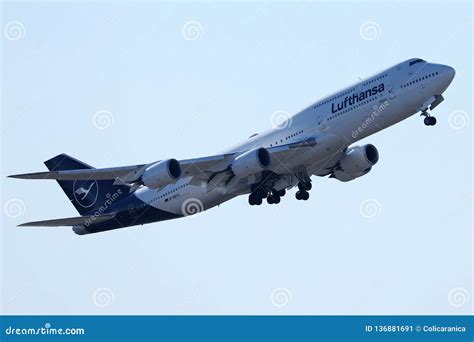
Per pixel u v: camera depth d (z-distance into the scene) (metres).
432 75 93.44
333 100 99.25
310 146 99.12
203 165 100.06
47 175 91.31
